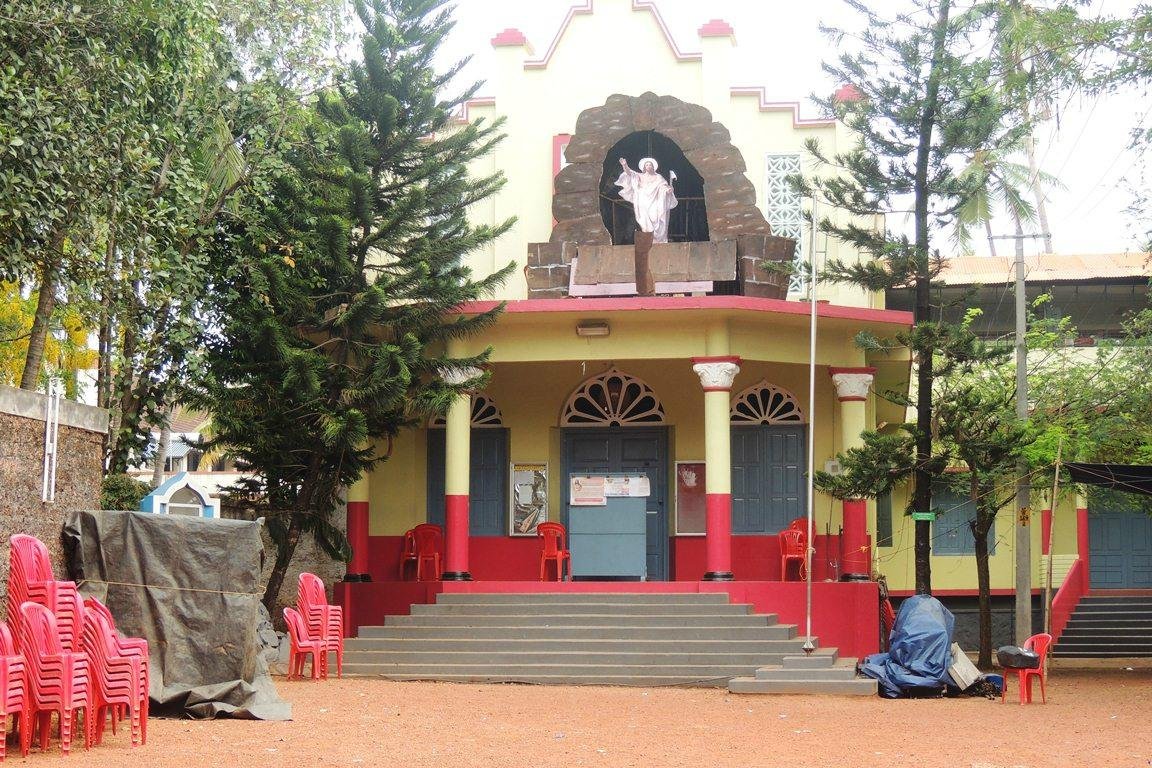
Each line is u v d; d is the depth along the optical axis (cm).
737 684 1603
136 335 1881
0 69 1388
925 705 1506
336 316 1912
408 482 2238
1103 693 1720
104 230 1547
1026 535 2050
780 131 2255
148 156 1584
